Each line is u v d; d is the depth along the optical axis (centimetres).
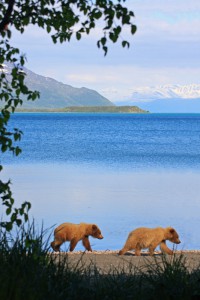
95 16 789
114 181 4169
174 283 892
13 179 4138
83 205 2881
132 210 2752
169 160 6569
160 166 5747
